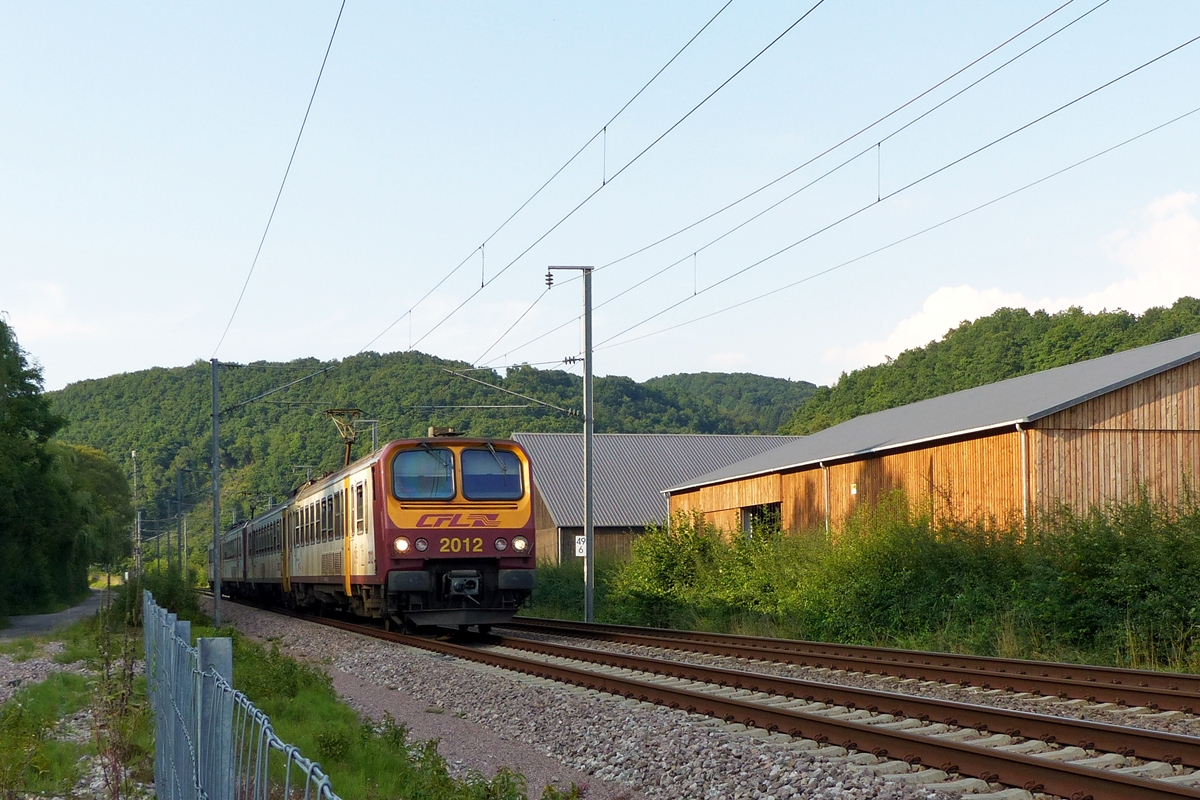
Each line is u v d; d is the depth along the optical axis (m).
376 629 23.42
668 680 14.25
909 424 27.09
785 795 7.70
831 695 11.63
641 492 46.41
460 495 20.09
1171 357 22.28
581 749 9.97
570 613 31.39
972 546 19.22
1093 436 21.48
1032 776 7.45
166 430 84.69
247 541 42.78
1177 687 11.80
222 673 5.64
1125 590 15.44
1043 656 15.95
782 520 29.91
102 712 11.17
